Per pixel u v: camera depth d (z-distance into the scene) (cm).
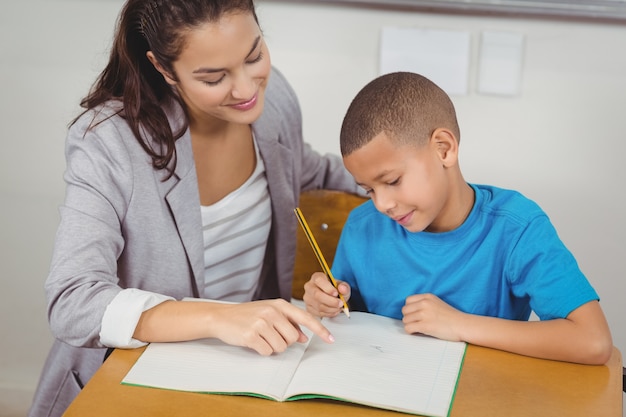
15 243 271
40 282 273
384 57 248
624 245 253
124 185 158
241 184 179
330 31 248
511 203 153
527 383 134
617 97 242
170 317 143
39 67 257
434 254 155
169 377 134
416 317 145
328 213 186
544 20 238
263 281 195
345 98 255
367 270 162
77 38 253
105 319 142
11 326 276
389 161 141
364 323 150
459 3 238
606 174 249
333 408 127
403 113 140
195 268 170
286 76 255
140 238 163
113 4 249
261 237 183
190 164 165
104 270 151
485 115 249
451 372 134
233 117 154
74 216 154
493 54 243
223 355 139
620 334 258
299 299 191
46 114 260
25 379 274
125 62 158
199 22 143
